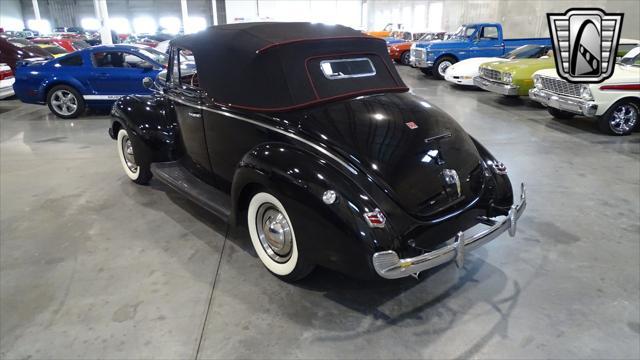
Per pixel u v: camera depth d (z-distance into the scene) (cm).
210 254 335
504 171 316
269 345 240
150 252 337
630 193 452
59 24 4850
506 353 234
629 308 270
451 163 281
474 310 270
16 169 532
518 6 1848
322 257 254
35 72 821
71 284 295
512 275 307
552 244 349
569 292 287
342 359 230
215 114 332
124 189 466
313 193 246
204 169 374
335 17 4350
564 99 720
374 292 288
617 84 666
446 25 2530
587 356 232
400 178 256
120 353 234
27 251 338
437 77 1382
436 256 246
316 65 299
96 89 827
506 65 962
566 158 571
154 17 4788
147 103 441
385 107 296
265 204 292
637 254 333
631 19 1362
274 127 287
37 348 238
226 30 334
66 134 710
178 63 386
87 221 390
